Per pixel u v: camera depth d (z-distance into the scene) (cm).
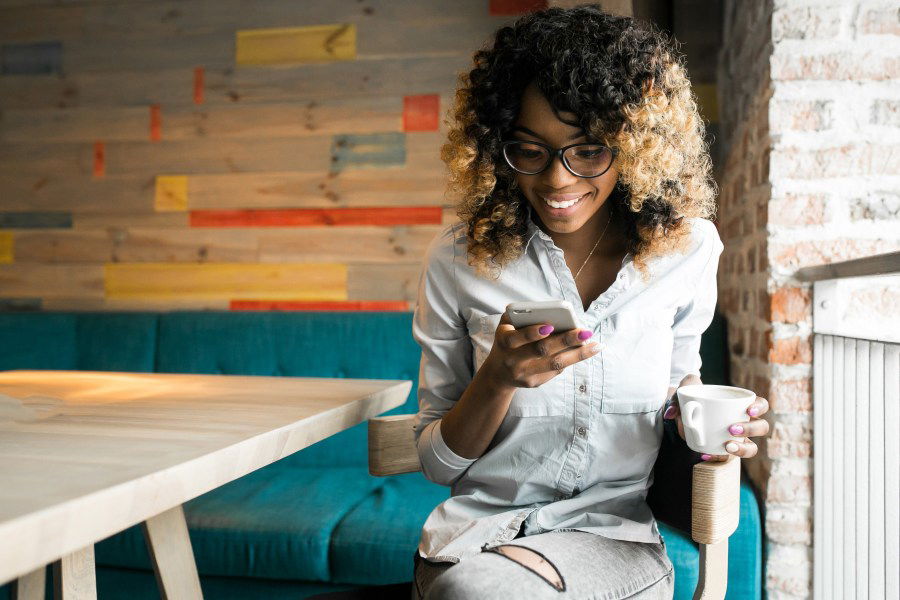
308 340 239
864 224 161
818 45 162
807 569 165
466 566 88
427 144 262
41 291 286
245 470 88
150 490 71
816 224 162
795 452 164
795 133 163
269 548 170
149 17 279
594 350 87
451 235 115
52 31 285
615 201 113
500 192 110
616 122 98
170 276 278
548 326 85
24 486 66
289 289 271
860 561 138
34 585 114
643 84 101
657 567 99
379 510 179
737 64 215
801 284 163
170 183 278
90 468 73
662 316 109
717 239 118
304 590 174
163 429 95
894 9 159
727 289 228
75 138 284
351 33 267
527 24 104
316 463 234
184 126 277
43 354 253
